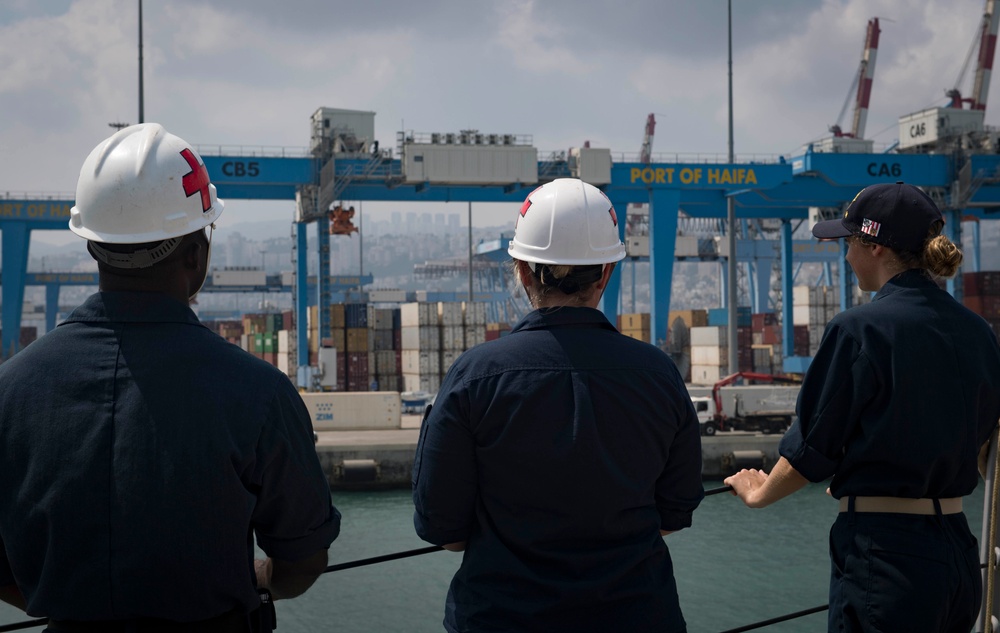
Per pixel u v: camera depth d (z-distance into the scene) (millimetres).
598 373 2318
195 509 1915
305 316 46062
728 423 35438
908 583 2660
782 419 35500
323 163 42281
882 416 2707
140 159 2086
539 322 2400
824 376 2811
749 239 93062
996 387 2840
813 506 26609
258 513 2094
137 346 2008
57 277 112312
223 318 169375
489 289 142375
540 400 2277
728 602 17391
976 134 46500
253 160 41719
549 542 2268
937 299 2848
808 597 17656
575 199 2477
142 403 1950
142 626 1938
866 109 91938
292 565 2197
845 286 62188
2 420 1974
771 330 67250
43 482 1923
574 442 2250
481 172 42344
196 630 1971
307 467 2098
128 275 2100
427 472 2346
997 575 3104
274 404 2047
